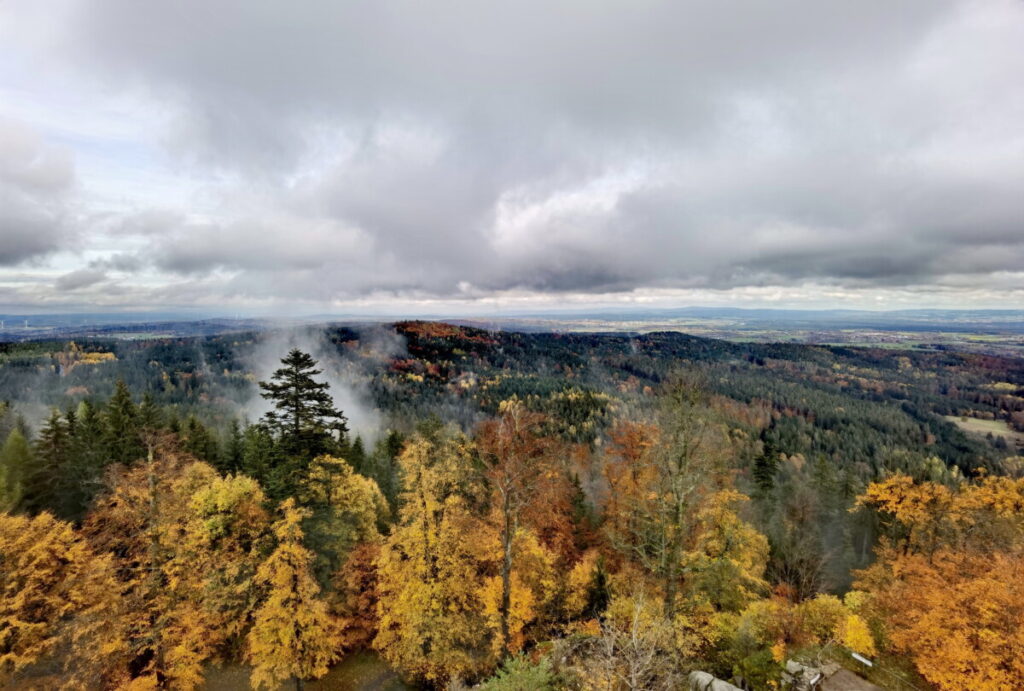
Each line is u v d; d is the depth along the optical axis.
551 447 26.25
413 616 26.94
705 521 26.80
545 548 29.20
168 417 55.06
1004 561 21.53
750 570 30.80
